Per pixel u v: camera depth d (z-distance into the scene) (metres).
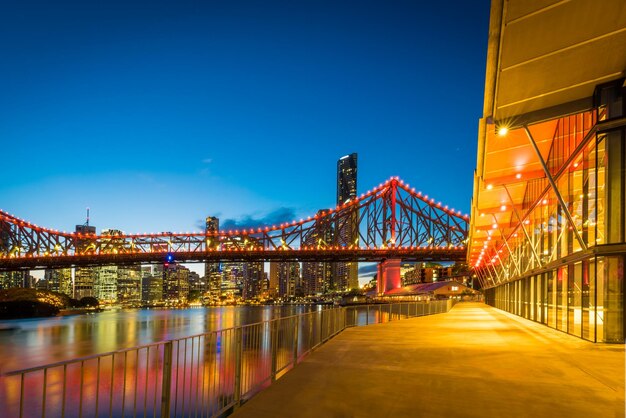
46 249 115.56
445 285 96.38
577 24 10.08
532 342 14.00
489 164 20.92
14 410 15.26
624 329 13.11
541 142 18.86
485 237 39.81
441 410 6.57
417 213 114.62
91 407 15.15
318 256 113.62
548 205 20.09
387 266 111.44
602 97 13.05
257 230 115.31
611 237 13.02
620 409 6.54
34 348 54.00
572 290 16.00
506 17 9.91
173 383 13.73
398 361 10.57
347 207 118.12
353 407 6.78
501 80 12.53
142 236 115.94
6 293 147.88
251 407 6.83
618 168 12.95
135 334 73.19
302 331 11.62
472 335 16.36
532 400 7.03
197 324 100.75
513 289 32.16
